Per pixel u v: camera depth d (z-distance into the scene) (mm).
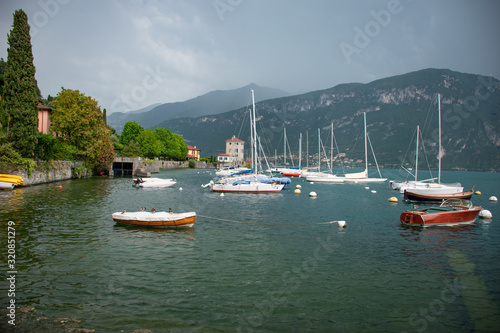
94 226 22766
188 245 18750
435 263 16312
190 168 166375
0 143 44125
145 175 78312
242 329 9836
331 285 13336
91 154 67062
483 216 29656
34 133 46812
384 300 12102
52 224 22875
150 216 23016
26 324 9734
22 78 45438
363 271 15016
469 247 19312
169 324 9992
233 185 52062
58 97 64312
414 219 25016
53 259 15594
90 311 10648
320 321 10477
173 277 13758
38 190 42500
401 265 15953
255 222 26281
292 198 45625
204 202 39125
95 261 15500
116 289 12391
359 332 9930
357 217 29406
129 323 9977
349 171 171000
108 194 42656
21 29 45156
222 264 15578
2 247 17250
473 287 13406
